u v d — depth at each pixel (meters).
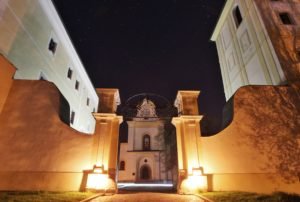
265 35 15.05
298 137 10.59
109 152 9.97
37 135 9.99
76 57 21.42
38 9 14.66
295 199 7.66
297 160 10.11
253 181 9.70
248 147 10.33
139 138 30.92
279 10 16.31
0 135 9.81
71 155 9.79
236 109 11.05
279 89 11.68
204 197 8.12
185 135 10.53
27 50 13.31
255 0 16.67
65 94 18.89
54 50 17.16
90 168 9.59
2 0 11.20
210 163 10.05
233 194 8.59
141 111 13.24
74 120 20.78
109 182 9.35
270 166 10.00
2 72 10.15
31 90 10.80
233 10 20.38
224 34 22.33
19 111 10.30
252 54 16.67
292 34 14.91
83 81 24.36
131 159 29.53
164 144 29.91
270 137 10.52
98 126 10.31
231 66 20.42
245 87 11.57
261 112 11.02
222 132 10.62
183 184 9.62
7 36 11.53
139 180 28.48
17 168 9.43
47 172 9.48
